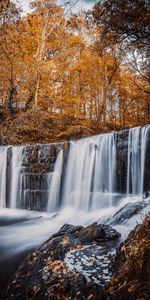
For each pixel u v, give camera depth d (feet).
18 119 51.85
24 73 56.70
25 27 59.00
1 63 55.72
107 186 30.78
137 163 27.66
